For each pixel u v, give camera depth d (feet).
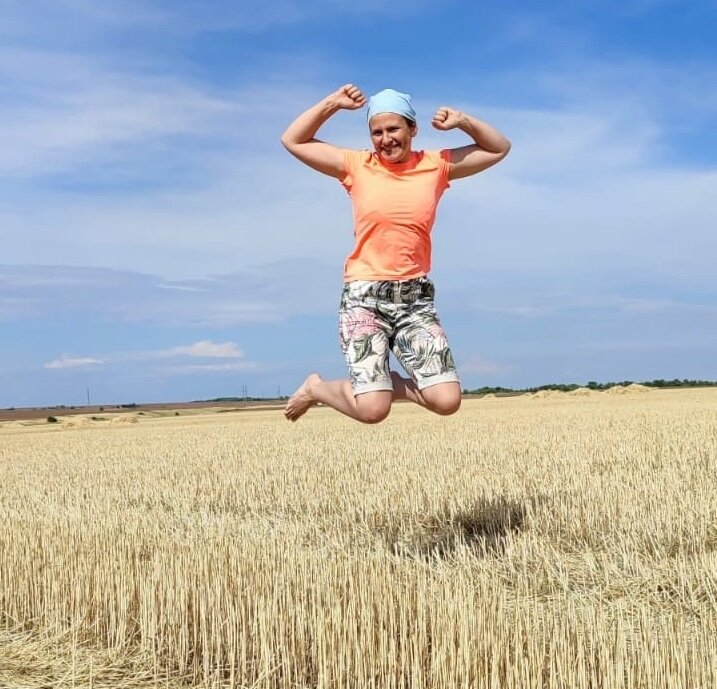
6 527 25.79
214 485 40.86
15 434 134.62
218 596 16.42
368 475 40.52
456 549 22.40
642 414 88.79
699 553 22.02
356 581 16.78
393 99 17.29
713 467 37.01
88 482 46.06
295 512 32.22
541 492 31.12
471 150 18.26
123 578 18.04
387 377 17.95
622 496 28.99
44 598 18.74
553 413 101.40
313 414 163.63
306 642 15.16
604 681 12.45
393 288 17.70
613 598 18.90
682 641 13.65
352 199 18.01
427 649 14.35
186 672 15.58
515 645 13.44
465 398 234.38
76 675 15.48
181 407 367.86
